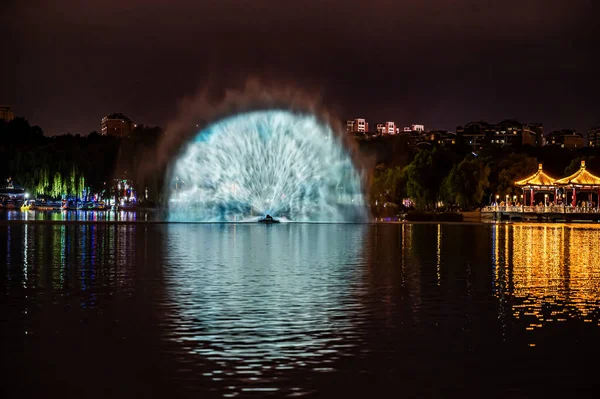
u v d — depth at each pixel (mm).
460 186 148875
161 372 22062
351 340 26328
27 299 34906
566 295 37312
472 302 34906
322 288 39375
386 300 35312
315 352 24578
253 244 73312
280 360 23484
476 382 21281
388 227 118188
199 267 49812
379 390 20500
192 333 27297
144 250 64062
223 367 22625
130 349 24703
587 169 168750
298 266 50969
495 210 154125
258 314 31203
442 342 26109
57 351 24406
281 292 37719
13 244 70312
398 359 23719
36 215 166750
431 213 150250
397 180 163750
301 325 28969
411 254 61906
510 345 25672
